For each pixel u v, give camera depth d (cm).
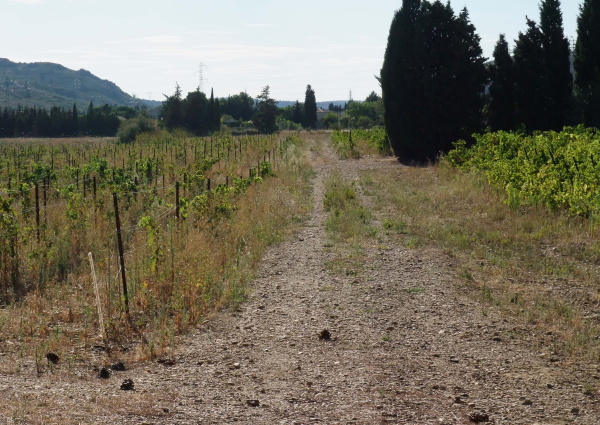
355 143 3919
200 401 536
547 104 2867
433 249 1165
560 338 704
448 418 505
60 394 535
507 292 881
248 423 491
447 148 2958
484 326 745
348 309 822
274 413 512
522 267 1012
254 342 704
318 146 4462
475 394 557
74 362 639
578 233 1199
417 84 2922
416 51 2905
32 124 9350
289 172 2403
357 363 636
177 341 709
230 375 605
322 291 909
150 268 898
